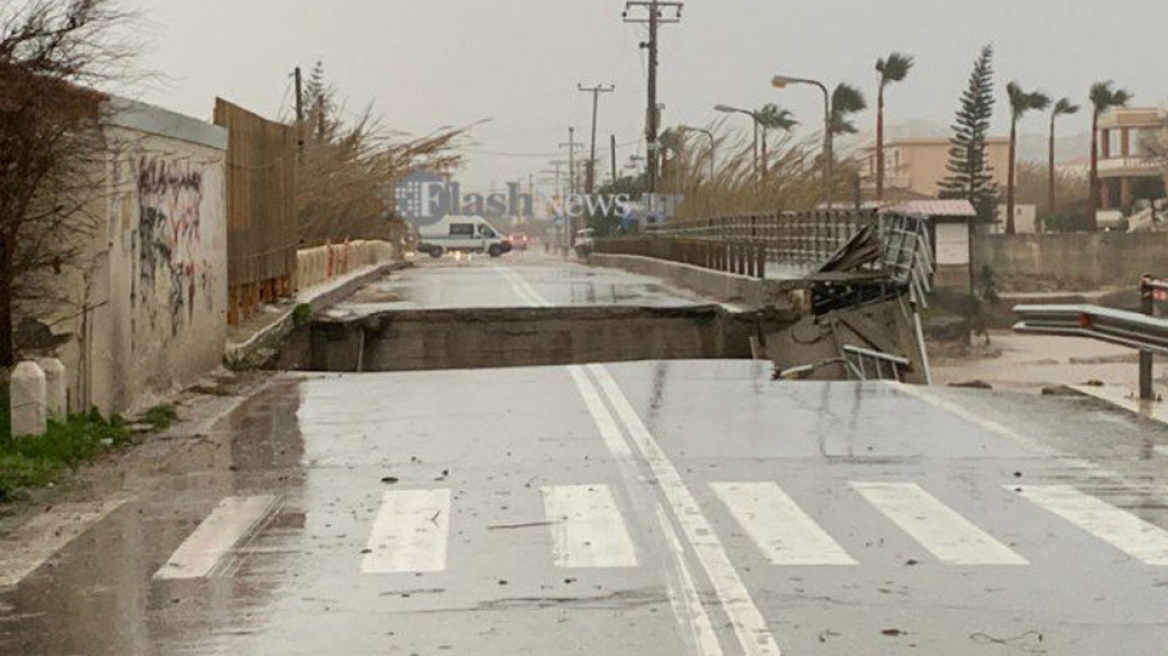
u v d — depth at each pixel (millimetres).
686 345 36750
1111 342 20203
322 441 17547
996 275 90750
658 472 14875
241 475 15219
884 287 35281
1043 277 90562
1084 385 21922
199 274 23500
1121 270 90312
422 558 11141
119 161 18484
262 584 10398
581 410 19938
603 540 11664
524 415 19562
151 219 20312
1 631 9211
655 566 10750
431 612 9555
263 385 23766
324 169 59062
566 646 8727
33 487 14531
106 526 12664
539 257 114625
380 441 17469
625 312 36594
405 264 75875
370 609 9648
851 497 13445
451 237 123312
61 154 17219
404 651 8680
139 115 19078
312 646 8805
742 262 39250
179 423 19188
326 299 37719
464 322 36094
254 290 30531
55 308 17875
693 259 50219
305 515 12977
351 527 12406
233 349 25609
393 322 35719
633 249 70625
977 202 121750
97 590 10297
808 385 22781
